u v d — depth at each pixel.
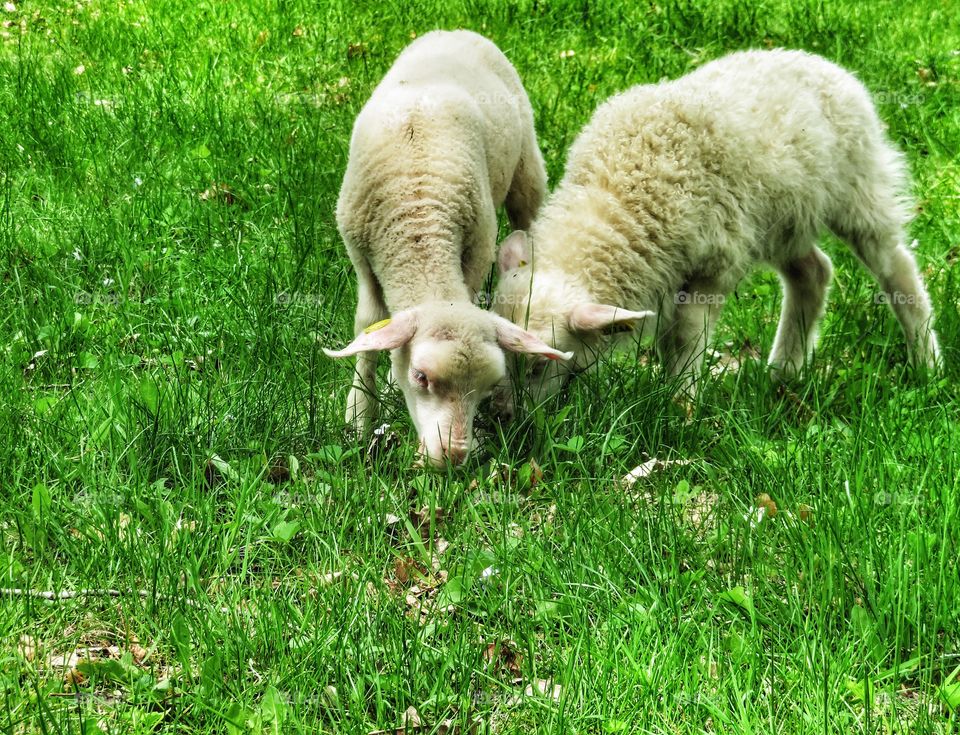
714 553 2.78
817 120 3.20
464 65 3.21
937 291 3.45
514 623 2.66
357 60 4.29
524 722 2.55
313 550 2.78
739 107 3.14
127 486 2.83
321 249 3.43
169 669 2.61
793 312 3.34
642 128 3.12
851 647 2.59
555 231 3.11
